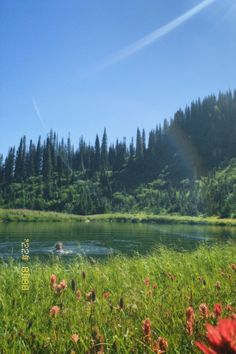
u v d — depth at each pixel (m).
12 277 7.32
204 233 88.88
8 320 4.19
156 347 2.94
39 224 134.50
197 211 199.00
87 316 4.12
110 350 3.15
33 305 4.91
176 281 6.62
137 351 3.14
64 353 3.21
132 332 3.47
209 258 9.83
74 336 3.14
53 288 5.21
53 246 53.50
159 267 8.70
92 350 3.11
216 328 1.26
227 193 193.12
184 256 10.98
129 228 116.81
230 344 1.20
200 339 3.19
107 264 10.46
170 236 75.62
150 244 56.44
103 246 53.62
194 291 5.33
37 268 8.91
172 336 3.41
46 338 3.47
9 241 61.34
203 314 3.65
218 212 180.62
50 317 4.14
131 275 7.77
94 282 6.64
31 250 46.41
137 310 4.37
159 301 4.73
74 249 48.41
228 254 11.02
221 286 5.71
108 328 3.71
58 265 9.52
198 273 7.48
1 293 5.73
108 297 4.99
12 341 3.38
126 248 49.56
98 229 108.44
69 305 4.86
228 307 3.84
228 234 83.06
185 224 159.62
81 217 183.62
